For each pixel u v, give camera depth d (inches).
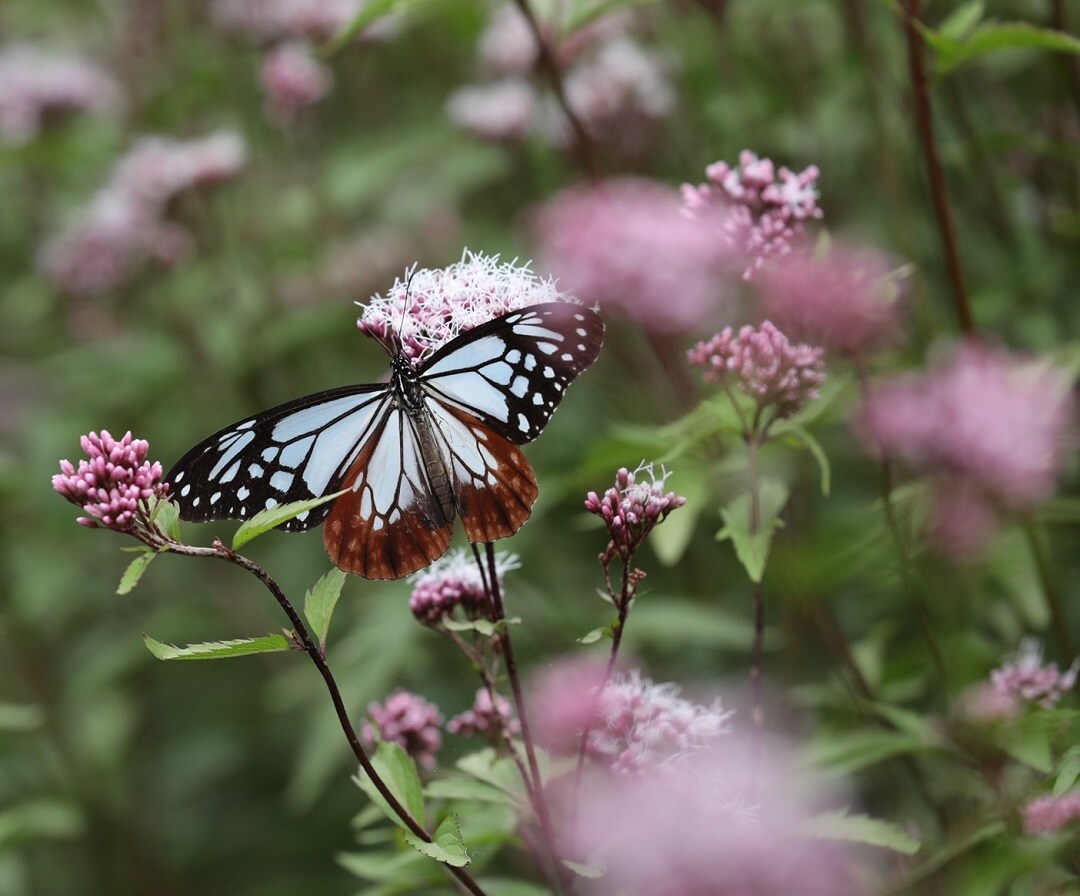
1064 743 41.9
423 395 41.3
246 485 40.9
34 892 55.5
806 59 51.5
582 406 50.9
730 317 46.5
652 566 50.4
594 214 46.6
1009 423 43.2
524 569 50.2
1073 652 44.3
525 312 41.2
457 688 45.3
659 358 46.7
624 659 47.0
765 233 43.2
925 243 49.5
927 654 44.3
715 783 41.3
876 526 44.1
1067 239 48.2
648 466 41.2
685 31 52.4
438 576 42.3
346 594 52.4
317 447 41.3
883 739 42.4
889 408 43.4
